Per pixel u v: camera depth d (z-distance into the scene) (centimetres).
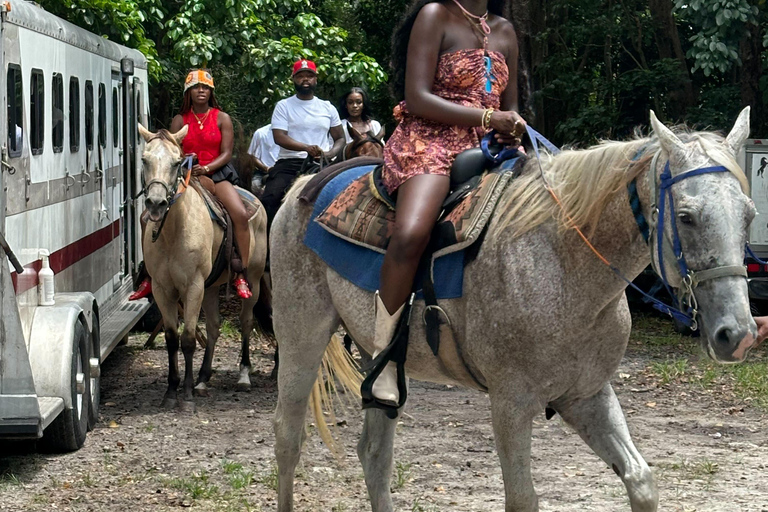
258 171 1104
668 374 925
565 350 363
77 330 649
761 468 621
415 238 390
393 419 455
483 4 419
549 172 376
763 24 1426
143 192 814
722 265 314
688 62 1677
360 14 2103
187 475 600
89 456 645
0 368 554
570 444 681
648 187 344
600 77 1805
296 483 583
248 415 772
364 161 472
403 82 435
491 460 638
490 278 374
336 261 436
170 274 782
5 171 551
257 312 903
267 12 1458
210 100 870
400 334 403
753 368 941
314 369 468
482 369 381
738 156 338
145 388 874
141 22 1366
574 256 360
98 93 846
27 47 609
